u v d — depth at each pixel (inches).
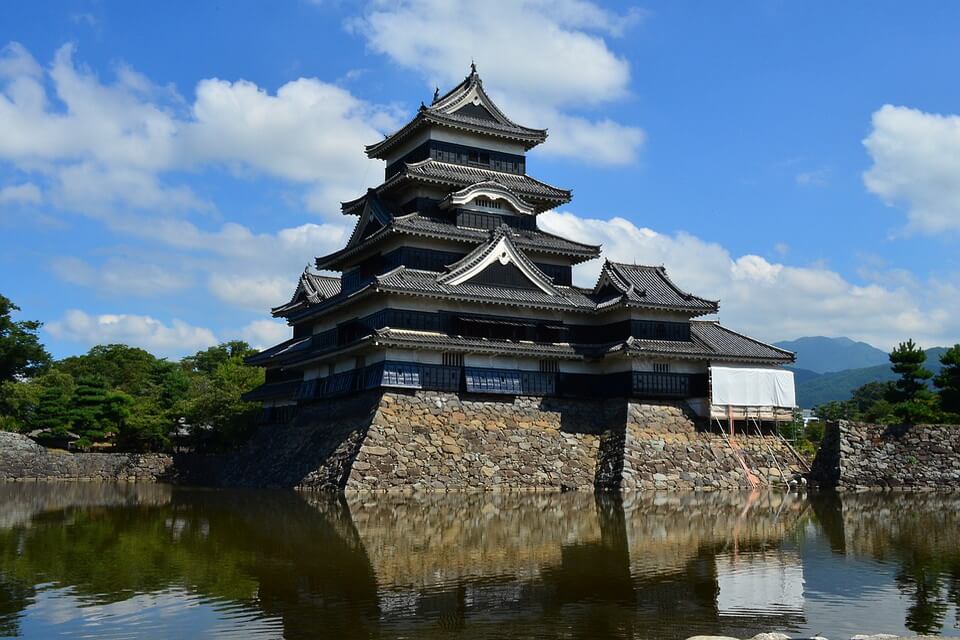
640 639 655.8
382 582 848.3
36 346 3875.5
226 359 5172.2
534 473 2033.7
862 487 2097.7
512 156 2522.1
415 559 975.0
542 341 2247.8
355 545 1079.6
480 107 2507.4
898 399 2370.8
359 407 2057.1
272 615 719.7
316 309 2395.4
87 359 4549.7
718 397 2181.3
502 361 2146.9
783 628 692.7
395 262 2233.0
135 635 660.7
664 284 2345.0
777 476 2171.5
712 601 779.4
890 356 2390.5
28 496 1952.5
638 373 2162.9
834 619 719.1
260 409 2866.6
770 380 2244.1
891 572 920.3
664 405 2165.4
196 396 3171.8
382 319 2080.5
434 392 2033.7
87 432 2913.4
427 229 2191.2
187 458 2763.3
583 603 767.1
